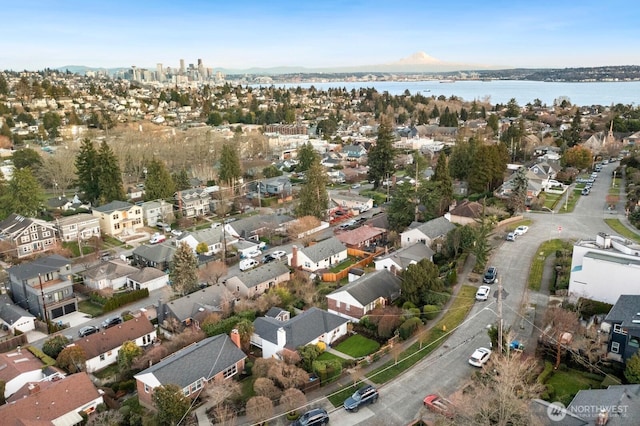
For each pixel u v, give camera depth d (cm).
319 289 5841
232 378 4112
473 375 3731
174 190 10044
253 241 7781
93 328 5259
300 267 6625
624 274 4569
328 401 3678
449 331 4525
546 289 5256
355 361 4166
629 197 8294
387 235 7488
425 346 4319
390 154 10556
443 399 3466
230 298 5406
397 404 3591
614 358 3841
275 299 5331
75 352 4406
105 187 9506
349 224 8412
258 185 10288
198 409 3709
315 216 8538
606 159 12475
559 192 9312
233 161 11006
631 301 3978
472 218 7506
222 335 4366
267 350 4391
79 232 7662
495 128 17975
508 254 6234
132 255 7394
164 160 12812
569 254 5841
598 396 3089
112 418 3541
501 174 9569
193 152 13288
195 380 3828
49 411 3584
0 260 7131
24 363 4422
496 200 8856
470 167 9981
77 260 7269
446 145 15312
